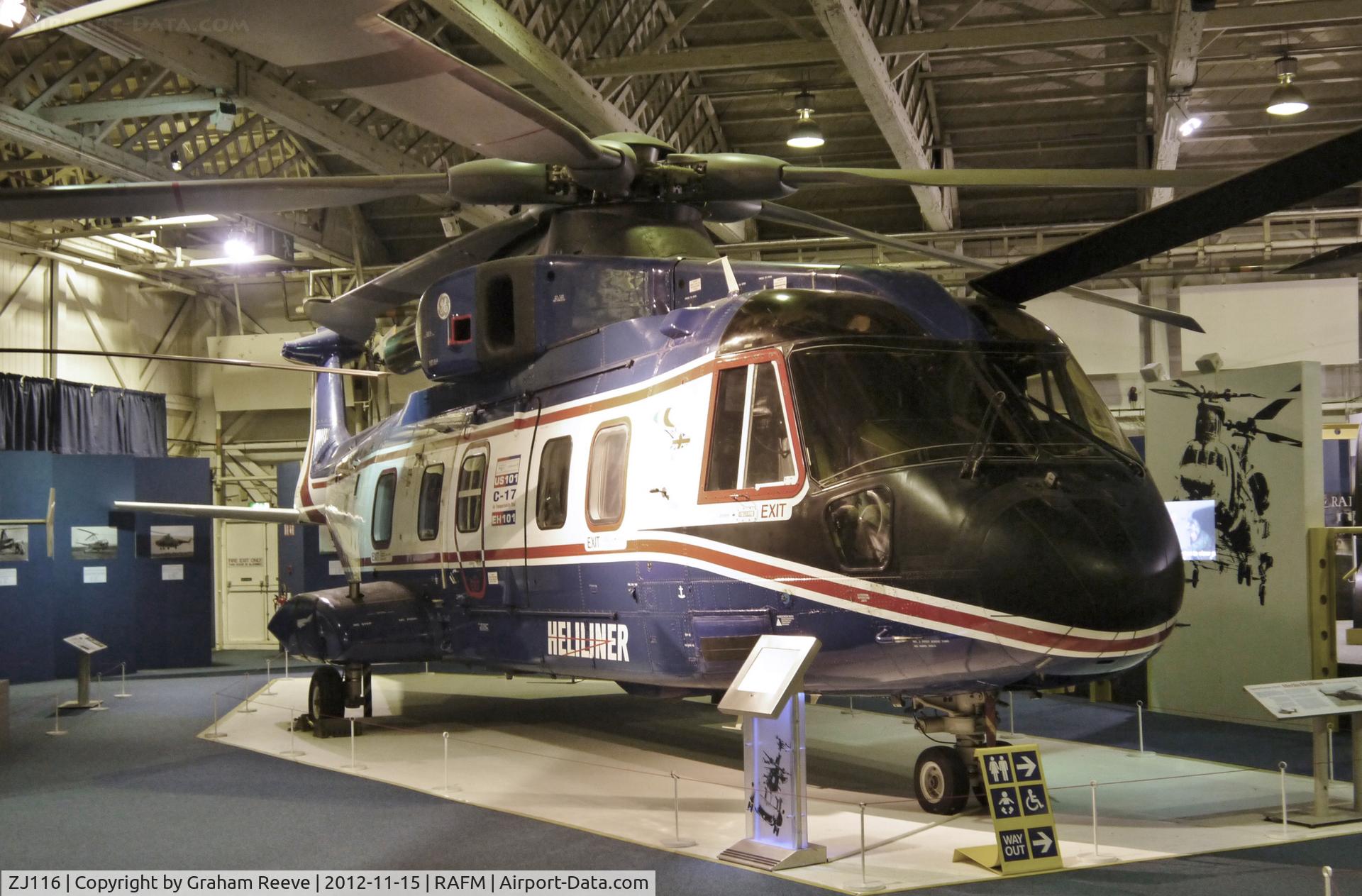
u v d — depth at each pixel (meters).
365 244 19.41
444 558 9.21
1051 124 16.19
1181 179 7.09
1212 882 5.04
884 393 6.13
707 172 8.16
